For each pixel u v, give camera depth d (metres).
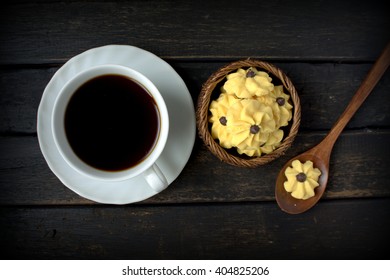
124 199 0.52
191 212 0.56
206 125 0.51
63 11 0.55
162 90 0.52
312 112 0.56
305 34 0.56
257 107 0.51
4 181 0.55
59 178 0.51
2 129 0.55
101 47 0.51
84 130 0.48
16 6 0.55
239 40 0.56
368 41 0.57
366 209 0.57
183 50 0.55
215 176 0.56
